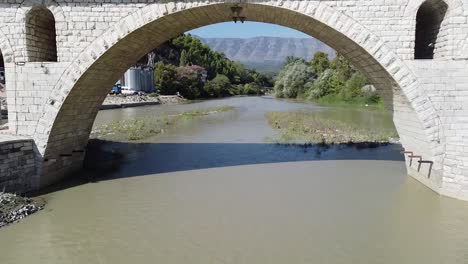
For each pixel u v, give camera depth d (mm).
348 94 64062
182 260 10484
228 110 53344
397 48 14641
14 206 13586
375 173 18453
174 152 23203
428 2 14875
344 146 24859
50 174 16391
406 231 12125
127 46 16500
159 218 13188
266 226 12531
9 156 14633
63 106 15547
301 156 22125
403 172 18594
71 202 14633
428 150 15016
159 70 80625
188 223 12773
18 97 15508
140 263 10359
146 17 15062
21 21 15266
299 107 58375
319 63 92562
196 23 18203
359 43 14766
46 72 15367
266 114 46812
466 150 14328
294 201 14742
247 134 30172
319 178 17703
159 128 33031
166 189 16172
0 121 21328
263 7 15281
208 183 17016
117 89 65125
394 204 14305
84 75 15445
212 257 10625
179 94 83500
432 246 11211
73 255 10812
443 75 14477
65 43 15297
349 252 10875
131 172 18734
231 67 130125
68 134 17156
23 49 15359
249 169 19312
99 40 15211
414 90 14625
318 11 14773
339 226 12508
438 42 15422
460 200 14461
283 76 95375
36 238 11789
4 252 10969
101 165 19922
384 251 10930
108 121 37531
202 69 100312
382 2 14562
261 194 15539
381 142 25891
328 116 42062
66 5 15148
